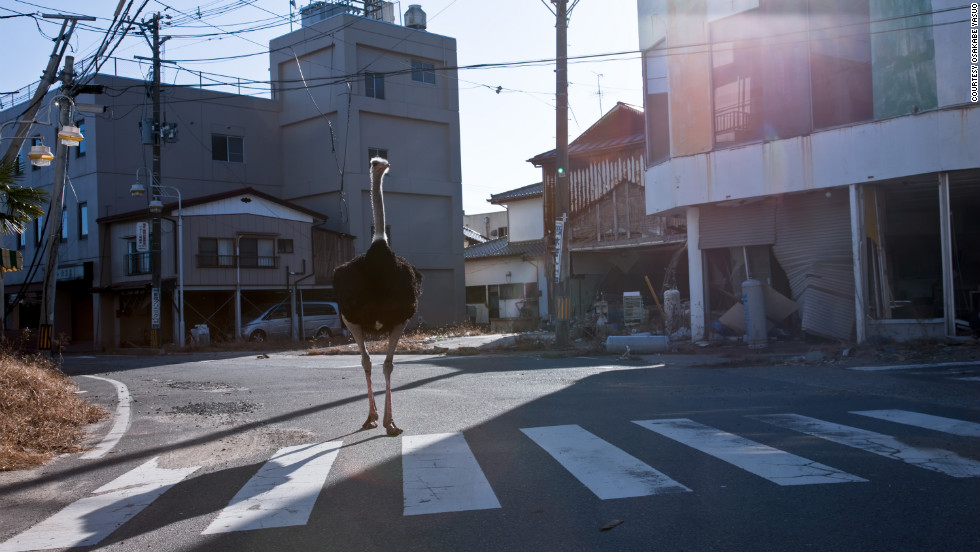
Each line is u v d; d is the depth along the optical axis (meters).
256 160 36.69
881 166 14.51
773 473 5.37
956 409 7.84
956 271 16.64
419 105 37.44
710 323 18.17
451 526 4.46
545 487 5.22
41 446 7.43
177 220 29.28
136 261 31.11
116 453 7.23
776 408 8.20
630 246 29.19
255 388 12.29
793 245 16.67
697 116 17.36
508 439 6.89
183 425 8.72
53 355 20.33
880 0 14.55
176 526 4.67
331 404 9.82
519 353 18.44
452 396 10.04
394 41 36.44
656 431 7.02
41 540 4.46
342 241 34.50
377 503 4.99
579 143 32.16
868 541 4.01
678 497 4.89
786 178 15.84
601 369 13.25
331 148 35.44
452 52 38.72
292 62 36.81
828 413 7.77
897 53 14.33
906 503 4.62
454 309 38.59
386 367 7.51
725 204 17.48
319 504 5.02
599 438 6.77
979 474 5.22
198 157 34.94
